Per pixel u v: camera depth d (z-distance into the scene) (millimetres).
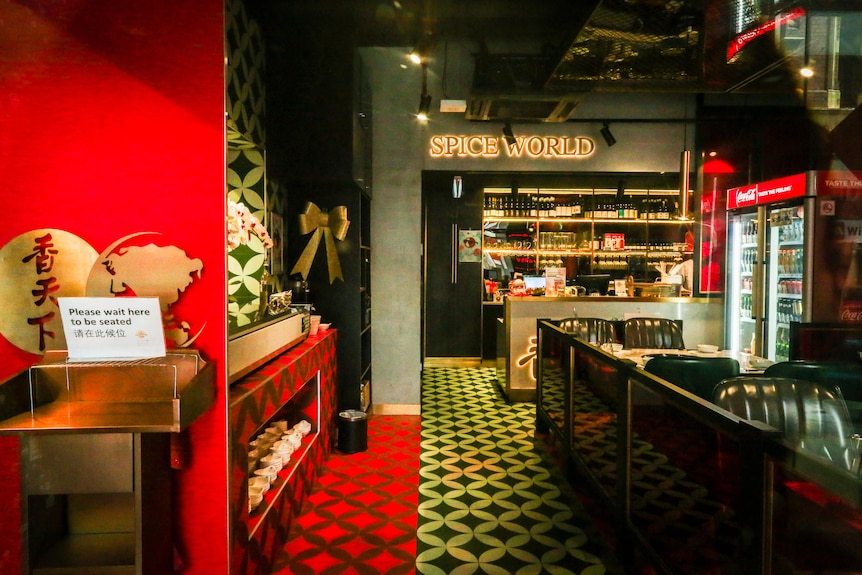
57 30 2260
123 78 2287
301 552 3061
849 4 4477
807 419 2514
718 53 4324
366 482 4051
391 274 5906
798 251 6070
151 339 2092
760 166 6887
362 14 4574
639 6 3580
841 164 6078
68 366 2053
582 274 9008
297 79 4688
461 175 7164
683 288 8188
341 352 5074
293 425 4152
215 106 2312
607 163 6785
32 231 2260
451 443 4953
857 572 1474
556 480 4098
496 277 9086
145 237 2309
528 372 6449
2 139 2248
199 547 2332
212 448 2328
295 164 4680
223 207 2328
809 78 5305
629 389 2689
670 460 2336
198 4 2295
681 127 6828
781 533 1512
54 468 1962
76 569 1988
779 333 6301
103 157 2285
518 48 6309
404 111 5906
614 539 3037
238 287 4211
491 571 2885
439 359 8719
